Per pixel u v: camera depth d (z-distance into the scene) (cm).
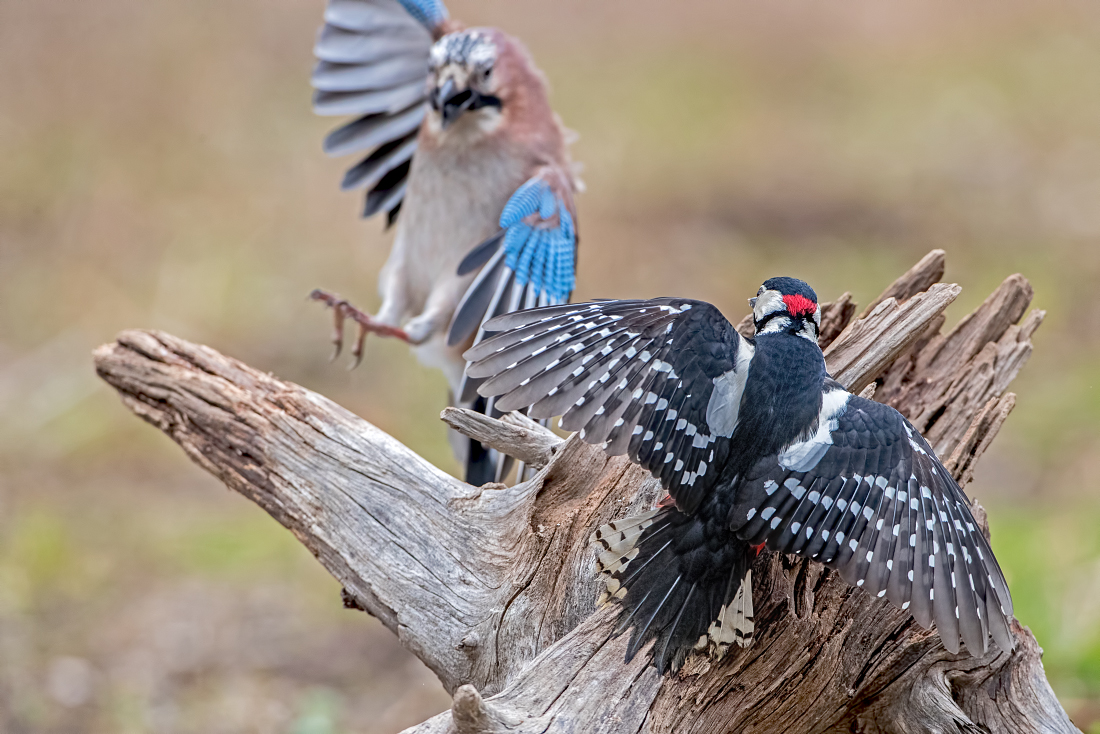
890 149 2575
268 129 2402
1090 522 1295
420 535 719
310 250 2000
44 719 1111
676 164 2455
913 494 557
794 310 614
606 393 541
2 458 1553
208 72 2556
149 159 2262
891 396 778
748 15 3497
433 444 1552
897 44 3322
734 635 569
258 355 1748
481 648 680
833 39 3347
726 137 2603
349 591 745
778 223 2188
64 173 2167
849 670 655
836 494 554
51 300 1850
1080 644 1049
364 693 1170
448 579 701
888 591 539
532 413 531
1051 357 1755
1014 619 691
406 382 1692
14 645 1209
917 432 582
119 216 2064
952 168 2453
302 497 760
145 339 820
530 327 545
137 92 2470
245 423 783
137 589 1315
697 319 566
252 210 2111
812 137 2633
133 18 2709
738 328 706
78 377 1702
